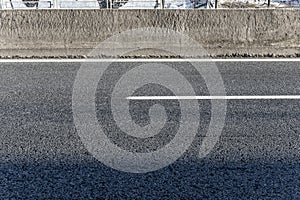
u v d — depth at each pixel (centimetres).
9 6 946
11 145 368
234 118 429
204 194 297
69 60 637
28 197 293
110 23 686
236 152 359
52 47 680
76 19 686
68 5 973
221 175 322
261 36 687
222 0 1051
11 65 613
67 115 434
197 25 689
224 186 308
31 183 310
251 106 461
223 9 691
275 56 663
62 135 389
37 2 966
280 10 693
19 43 681
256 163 340
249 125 412
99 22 686
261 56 664
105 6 944
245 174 324
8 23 682
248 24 688
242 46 683
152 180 316
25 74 571
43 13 686
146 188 305
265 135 390
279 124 415
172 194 297
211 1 927
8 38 681
